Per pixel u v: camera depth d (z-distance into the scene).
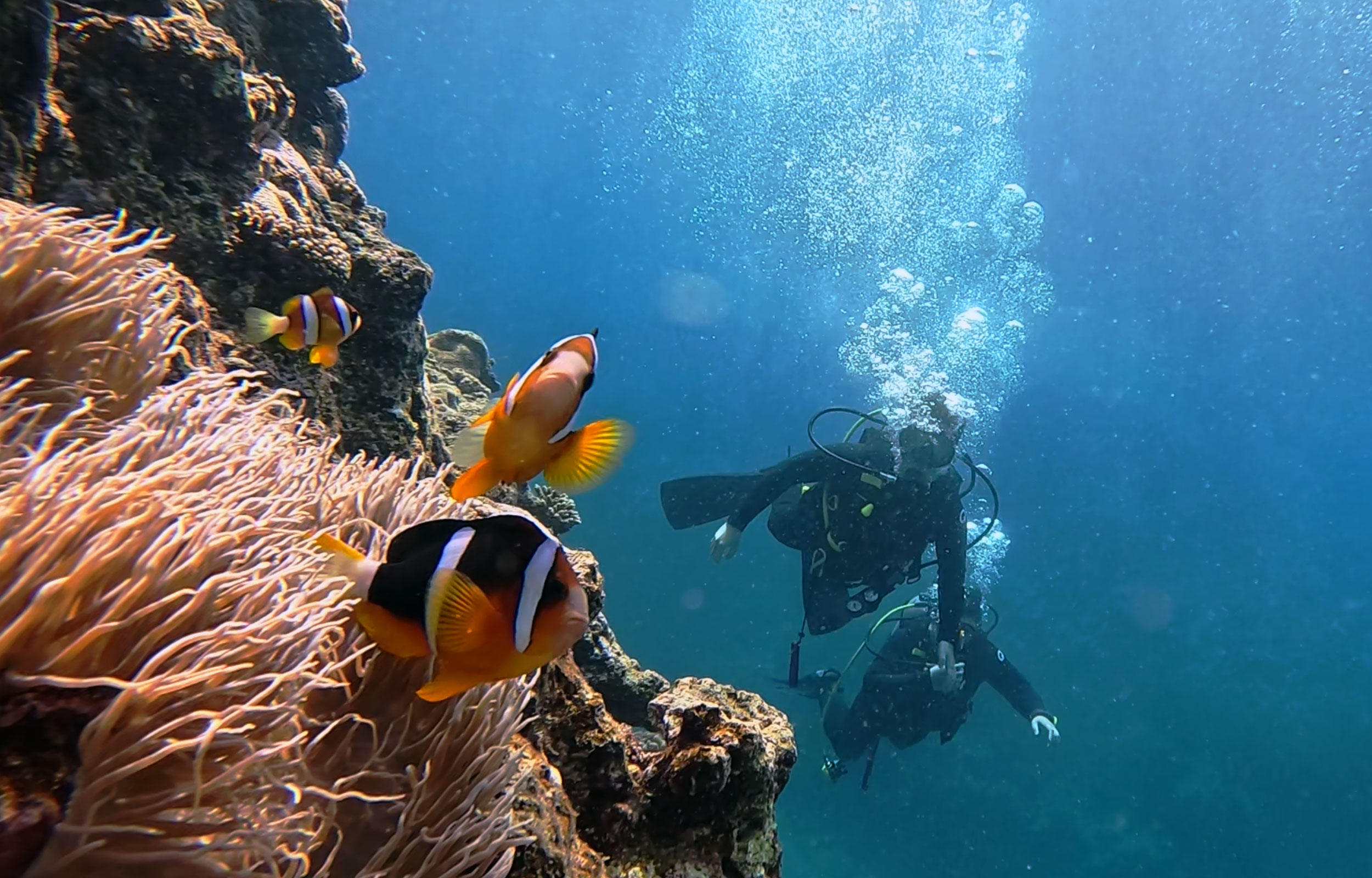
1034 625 24.58
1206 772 18.27
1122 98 33.28
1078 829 16.41
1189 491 35.66
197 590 1.10
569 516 4.46
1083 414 38.41
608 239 56.09
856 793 16.17
